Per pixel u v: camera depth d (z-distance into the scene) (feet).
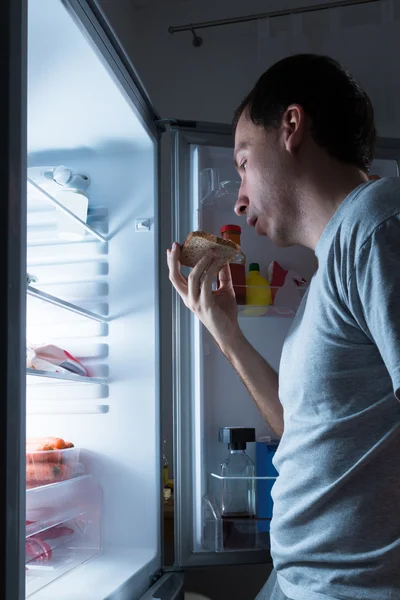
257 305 5.63
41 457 4.80
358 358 2.94
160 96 8.93
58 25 3.84
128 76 4.83
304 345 3.17
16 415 2.68
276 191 3.56
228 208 6.14
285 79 3.52
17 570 2.62
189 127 5.74
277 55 8.49
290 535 3.27
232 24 8.94
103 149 5.78
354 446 2.96
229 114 8.78
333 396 2.99
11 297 2.69
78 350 5.75
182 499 5.42
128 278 5.72
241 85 8.81
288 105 3.48
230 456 5.59
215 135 5.80
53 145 5.70
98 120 5.16
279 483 3.43
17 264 2.74
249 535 5.55
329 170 3.45
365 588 2.92
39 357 5.14
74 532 5.38
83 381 5.14
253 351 4.62
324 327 3.03
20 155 2.81
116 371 5.66
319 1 8.77
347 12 8.66
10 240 2.71
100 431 5.62
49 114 5.10
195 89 8.87
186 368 5.61
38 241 5.86
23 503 2.70
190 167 5.80
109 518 5.50
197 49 8.96
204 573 7.42
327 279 2.98
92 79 4.50
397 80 8.32
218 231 6.09
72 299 5.79
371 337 2.86
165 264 8.32
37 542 4.82
